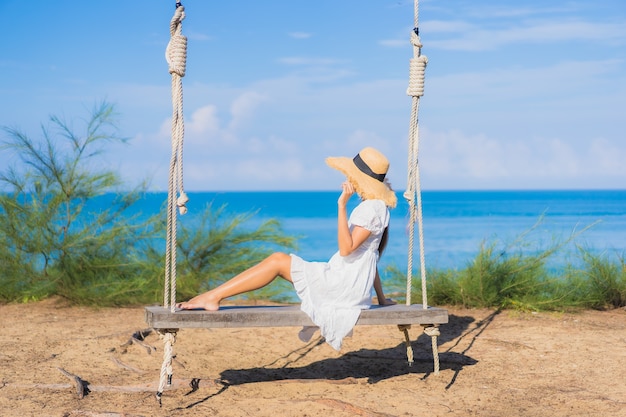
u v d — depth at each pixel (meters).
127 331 7.36
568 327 7.98
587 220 55.97
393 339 7.47
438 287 9.43
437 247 35.09
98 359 6.41
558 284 9.27
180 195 4.98
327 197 158.25
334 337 5.09
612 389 5.50
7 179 9.72
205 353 6.78
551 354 6.70
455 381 5.78
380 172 5.50
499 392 5.43
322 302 5.18
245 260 10.41
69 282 9.59
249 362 6.48
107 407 4.96
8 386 5.44
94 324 8.12
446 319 5.46
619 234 39.22
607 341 7.23
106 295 9.47
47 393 5.30
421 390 5.50
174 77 4.99
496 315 8.75
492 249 9.52
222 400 5.18
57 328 7.84
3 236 9.66
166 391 5.40
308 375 6.05
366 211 5.31
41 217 9.58
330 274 5.25
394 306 5.65
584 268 9.65
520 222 56.09
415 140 5.67
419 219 5.61
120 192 10.09
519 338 7.40
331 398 5.19
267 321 4.97
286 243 10.76
